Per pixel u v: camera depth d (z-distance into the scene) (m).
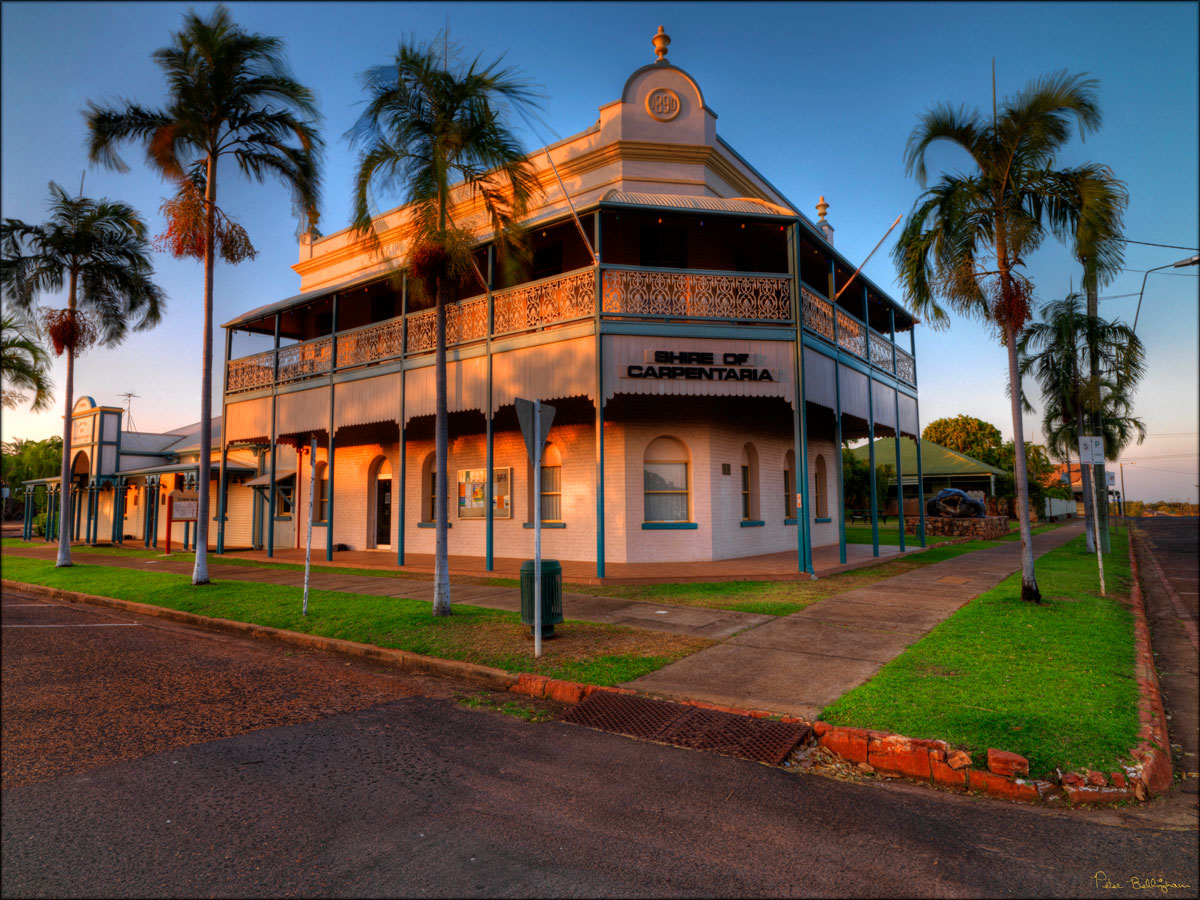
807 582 12.28
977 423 51.16
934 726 5.05
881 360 17.22
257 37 13.79
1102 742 4.75
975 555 17.73
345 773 4.71
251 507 24.02
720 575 12.59
